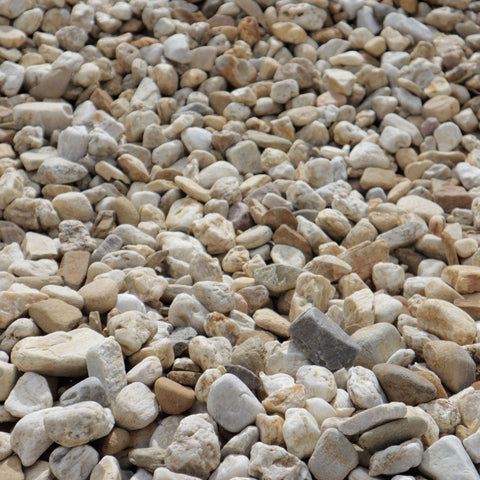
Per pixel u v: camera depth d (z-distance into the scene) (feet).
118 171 4.14
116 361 3.32
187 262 3.85
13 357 3.36
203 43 4.65
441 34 4.87
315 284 3.64
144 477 3.20
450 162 4.30
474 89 4.53
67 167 4.08
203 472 3.18
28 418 3.22
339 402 3.29
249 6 4.84
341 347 3.36
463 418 3.29
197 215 4.03
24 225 3.94
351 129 4.38
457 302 3.65
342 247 3.92
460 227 3.94
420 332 3.51
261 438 3.22
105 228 3.95
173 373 3.35
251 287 3.71
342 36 4.81
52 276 3.68
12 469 3.20
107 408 3.26
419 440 3.19
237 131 4.35
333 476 3.17
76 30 4.56
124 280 3.68
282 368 3.41
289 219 3.96
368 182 4.20
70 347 3.35
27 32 4.58
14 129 4.24
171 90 4.51
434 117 4.42
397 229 3.94
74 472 3.18
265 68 4.56
